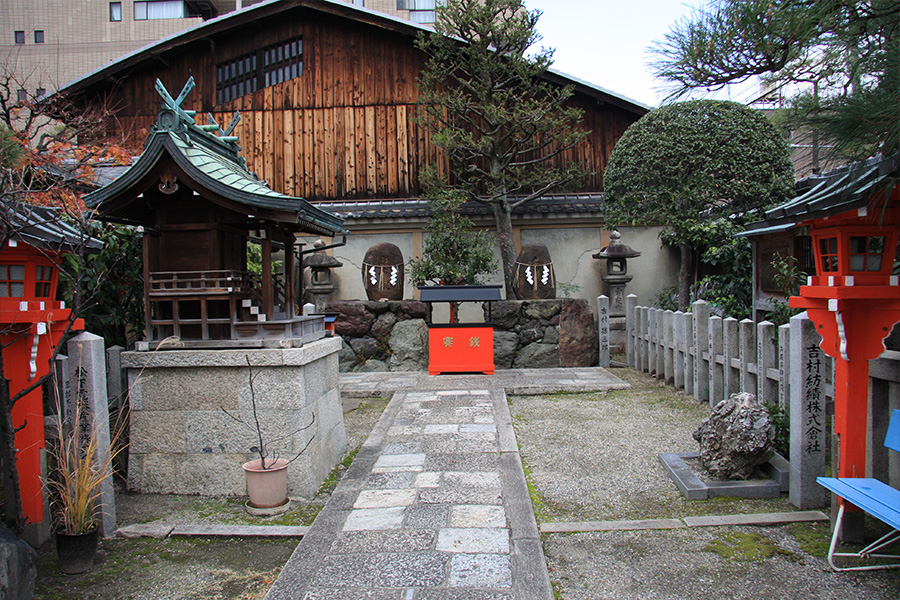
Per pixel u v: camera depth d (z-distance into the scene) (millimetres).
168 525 4039
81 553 3408
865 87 2840
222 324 4855
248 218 4625
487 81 11039
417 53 12805
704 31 3295
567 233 12109
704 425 4730
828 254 3631
